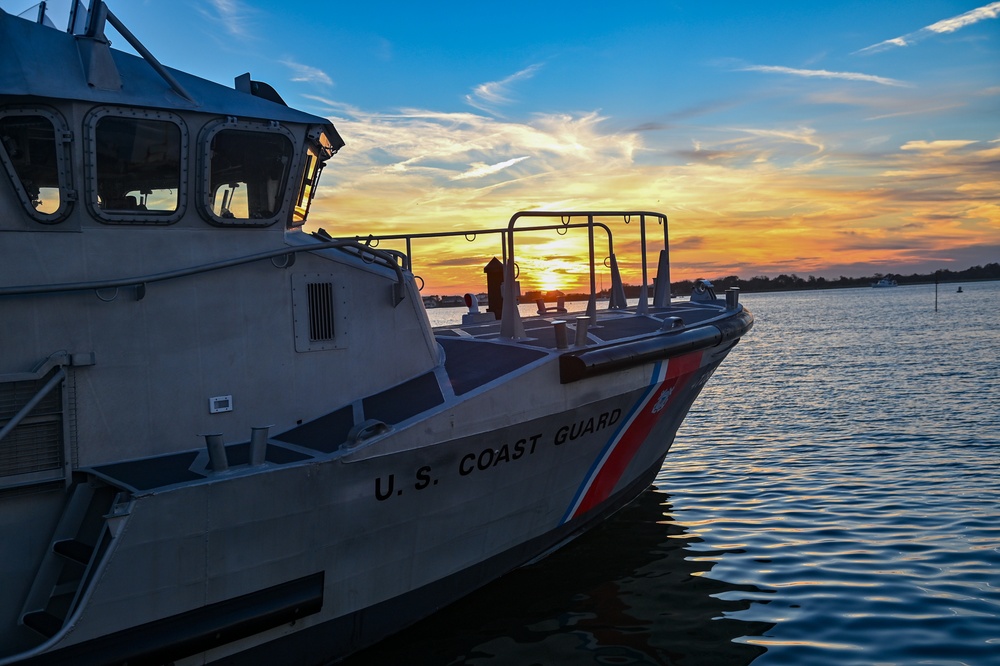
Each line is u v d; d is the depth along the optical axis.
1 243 4.58
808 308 125.56
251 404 5.34
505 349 7.00
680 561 7.98
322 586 5.15
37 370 4.51
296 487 4.82
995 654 5.75
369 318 5.97
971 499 10.07
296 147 5.31
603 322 8.80
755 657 5.78
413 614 5.96
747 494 10.87
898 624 6.32
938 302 116.44
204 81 5.23
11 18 4.75
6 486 4.45
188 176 4.98
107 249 4.84
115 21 4.73
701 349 8.32
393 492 5.38
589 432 7.09
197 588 4.54
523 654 5.80
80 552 4.40
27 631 4.57
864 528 9.02
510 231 7.46
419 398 5.81
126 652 4.26
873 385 23.28
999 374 24.47
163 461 4.88
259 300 5.38
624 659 5.74
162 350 5.00
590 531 8.95
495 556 6.66
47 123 4.55
